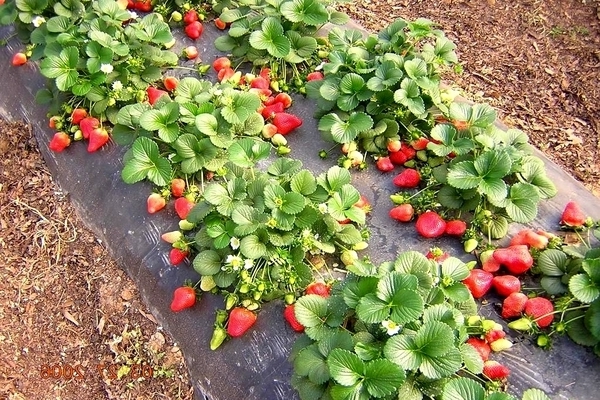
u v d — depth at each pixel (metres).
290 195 0.75
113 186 0.96
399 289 0.63
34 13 1.09
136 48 0.99
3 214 1.05
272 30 0.98
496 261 0.75
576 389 0.67
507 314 0.72
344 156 0.90
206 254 0.76
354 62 0.93
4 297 0.97
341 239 0.78
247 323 0.75
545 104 1.11
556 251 0.74
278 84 1.00
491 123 0.87
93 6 1.01
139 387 0.84
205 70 1.05
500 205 0.77
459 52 1.20
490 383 0.66
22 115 1.15
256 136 0.93
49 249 1.00
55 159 1.06
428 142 0.87
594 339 0.68
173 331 0.84
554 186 0.81
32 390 0.87
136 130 0.91
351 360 0.60
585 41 1.20
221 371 0.77
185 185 0.87
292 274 0.73
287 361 0.73
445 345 0.59
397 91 0.86
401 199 0.83
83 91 0.93
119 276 0.92
